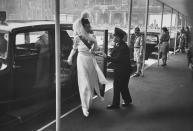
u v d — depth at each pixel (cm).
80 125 486
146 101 640
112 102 604
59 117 426
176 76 956
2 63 471
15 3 748
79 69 538
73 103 616
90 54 543
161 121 513
